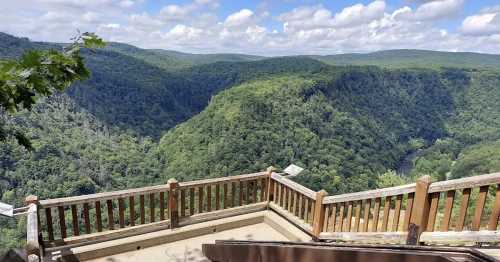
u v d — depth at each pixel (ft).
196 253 14.06
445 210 10.02
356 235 12.59
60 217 12.87
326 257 3.65
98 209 13.52
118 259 13.46
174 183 14.73
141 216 14.49
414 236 10.52
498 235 8.79
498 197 8.91
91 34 4.72
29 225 10.21
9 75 3.70
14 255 5.66
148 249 14.24
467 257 2.73
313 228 14.37
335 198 13.38
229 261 5.49
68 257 12.78
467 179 9.36
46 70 4.20
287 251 4.13
